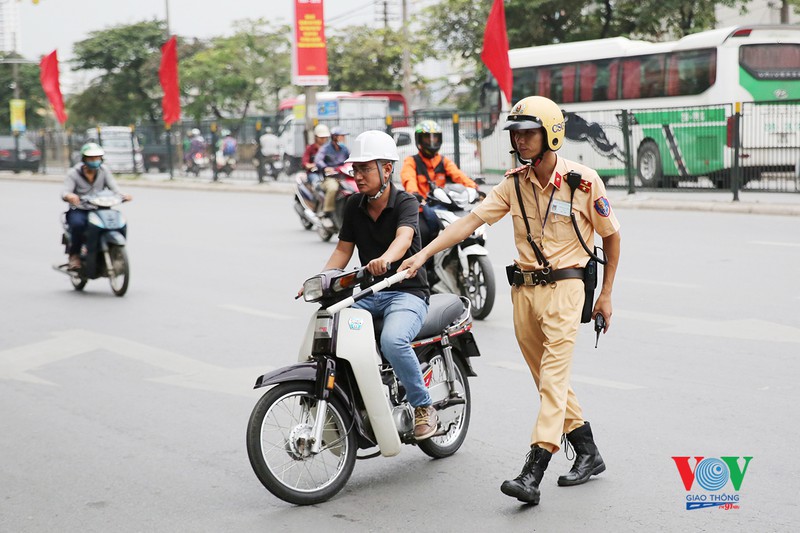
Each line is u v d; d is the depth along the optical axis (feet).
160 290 39.24
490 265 30.99
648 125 71.10
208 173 119.34
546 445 15.61
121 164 132.46
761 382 22.44
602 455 18.13
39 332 32.17
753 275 36.24
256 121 105.19
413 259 16.67
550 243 16.05
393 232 17.58
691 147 68.44
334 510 16.17
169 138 113.60
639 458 17.88
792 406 20.53
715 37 72.74
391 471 18.04
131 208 78.59
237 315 33.47
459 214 31.07
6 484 18.19
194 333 30.91
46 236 60.95
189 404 23.07
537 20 112.57
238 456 19.25
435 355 18.53
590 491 16.37
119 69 187.52
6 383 25.96
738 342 26.30
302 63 85.30
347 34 159.43
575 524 14.99
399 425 17.24
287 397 16.28
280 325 31.60
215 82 160.04
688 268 38.45
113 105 185.57
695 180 69.00
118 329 32.01
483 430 20.15
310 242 52.85
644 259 41.16
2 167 143.95
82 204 38.27
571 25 113.91
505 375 24.43
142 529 15.71
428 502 16.33
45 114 228.02
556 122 15.57
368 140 17.29
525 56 87.40
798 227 49.52
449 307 18.51
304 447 16.33
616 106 80.18
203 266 45.24
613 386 22.68
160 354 28.32
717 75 72.38
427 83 159.02
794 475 16.65
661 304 31.83
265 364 26.63
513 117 15.65
